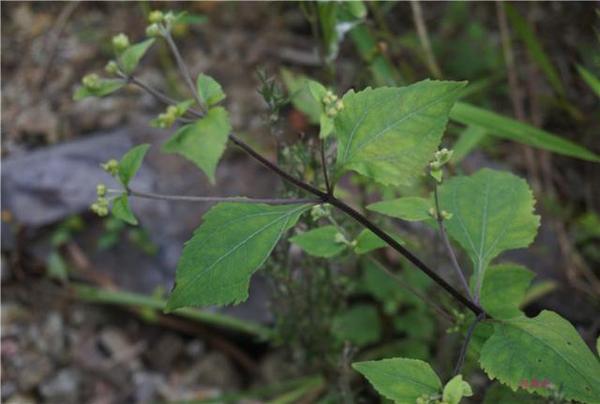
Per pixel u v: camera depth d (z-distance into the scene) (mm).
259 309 804
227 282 481
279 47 1057
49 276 875
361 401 716
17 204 896
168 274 854
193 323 830
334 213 643
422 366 476
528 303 770
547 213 840
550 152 895
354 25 689
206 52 1059
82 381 808
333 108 473
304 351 728
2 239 886
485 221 537
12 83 1044
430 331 731
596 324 744
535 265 804
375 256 761
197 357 822
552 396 485
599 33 765
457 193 546
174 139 472
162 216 881
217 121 472
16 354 821
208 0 1095
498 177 549
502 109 951
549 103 929
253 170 906
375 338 737
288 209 492
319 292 682
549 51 956
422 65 959
